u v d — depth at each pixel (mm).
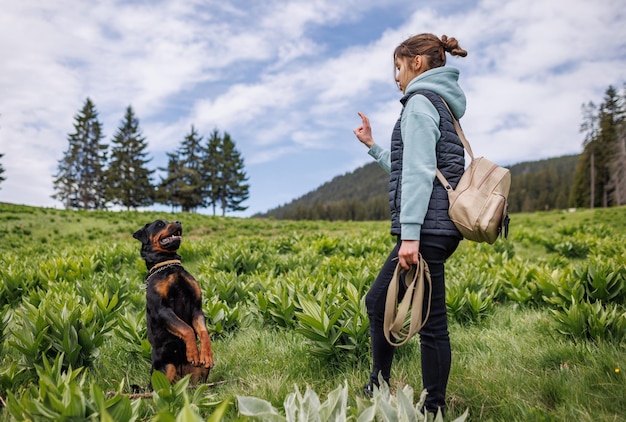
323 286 5293
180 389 2436
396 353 3639
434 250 2385
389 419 1871
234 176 79625
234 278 6141
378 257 8688
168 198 71688
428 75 2559
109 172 70062
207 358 3031
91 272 8641
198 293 3338
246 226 25609
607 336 3568
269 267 8734
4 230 21500
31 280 7379
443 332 2439
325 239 12016
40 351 3557
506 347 3713
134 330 4016
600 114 64000
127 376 3426
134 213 29594
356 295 4027
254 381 3137
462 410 2613
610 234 15781
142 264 8734
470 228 2281
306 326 3596
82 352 3648
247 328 4746
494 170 2383
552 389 2721
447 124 2461
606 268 4777
